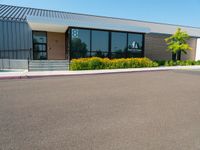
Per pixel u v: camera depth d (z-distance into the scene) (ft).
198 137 11.80
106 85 30.12
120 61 59.36
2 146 10.39
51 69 51.29
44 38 65.82
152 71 54.29
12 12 69.10
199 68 64.28
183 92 25.32
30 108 17.31
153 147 10.49
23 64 52.80
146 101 20.48
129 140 11.28
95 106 18.29
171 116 15.64
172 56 88.07
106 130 12.69
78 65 52.42
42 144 10.68
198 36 94.27
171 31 90.74
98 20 82.07
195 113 16.49
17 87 27.53
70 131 12.45
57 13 83.15
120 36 63.77
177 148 10.44
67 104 18.83
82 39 58.29
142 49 67.51
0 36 58.75
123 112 16.56
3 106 17.85
